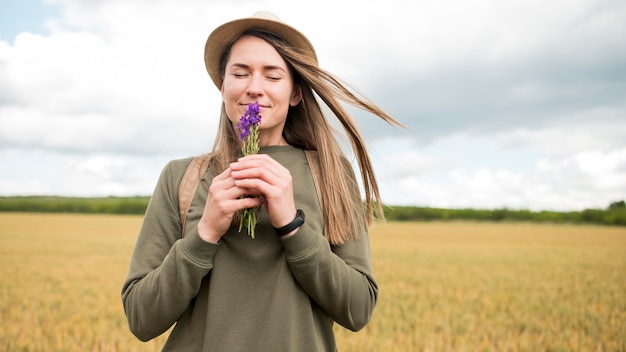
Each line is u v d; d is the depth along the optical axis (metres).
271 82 2.10
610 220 71.94
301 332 1.97
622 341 7.56
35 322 8.47
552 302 11.26
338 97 2.28
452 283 14.20
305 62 2.17
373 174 2.40
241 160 1.89
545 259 22.34
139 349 6.88
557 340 7.59
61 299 11.10
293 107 2.41
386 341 7.18
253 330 1.92
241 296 1.96
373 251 25.56
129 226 45.84
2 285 13.23
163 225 2.14
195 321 2.01
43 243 28.17
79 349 6.83
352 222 2.21
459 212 77.44
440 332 7.97
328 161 2.26
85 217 63.50
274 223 1.90
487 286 13.70
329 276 1.95
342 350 6.86
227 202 1.86
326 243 1.99
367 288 2.10
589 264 20.38
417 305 10.42
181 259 1.88
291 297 1.97
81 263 19.00
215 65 2.33
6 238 31.42
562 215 74.69
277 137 2.27
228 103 2.12
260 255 2.00
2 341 7.15
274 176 1.88
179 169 2.23
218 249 2.02
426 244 31.42
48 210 80.94
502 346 7.21
